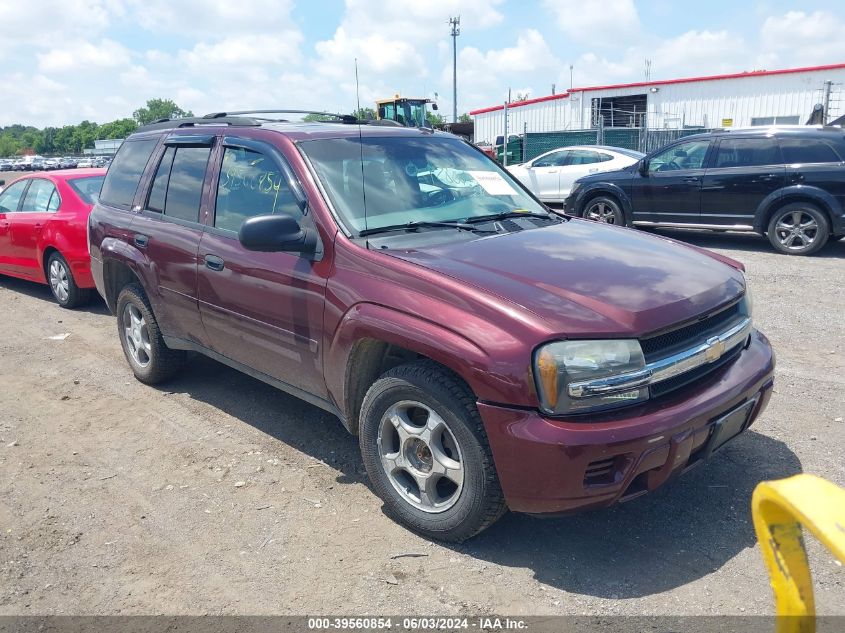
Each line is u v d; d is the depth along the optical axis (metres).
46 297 9.04
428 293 3.25
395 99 20.73
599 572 3.15
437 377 3.19
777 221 10.31
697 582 3.05
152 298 5.09
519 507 3.05
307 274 3.78
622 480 2.92
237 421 4.89
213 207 4.57
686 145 11.16
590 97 30.06
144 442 4.61
